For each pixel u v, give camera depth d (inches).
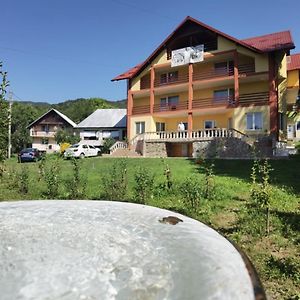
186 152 1083.9
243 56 1053.8
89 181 475.8
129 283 112.4
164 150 1080.8
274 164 637.9
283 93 1098.1
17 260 130.6
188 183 371.9
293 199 345.1
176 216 184.5
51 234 158.4
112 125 1665.8
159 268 120.2
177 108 1155.9
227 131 956.0
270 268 183.2
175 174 534.9
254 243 222.4
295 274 174.9
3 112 292.0
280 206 313.0
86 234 156.9
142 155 1117.7
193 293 102.5
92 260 129.2
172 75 1205.7
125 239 149.6
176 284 109.0
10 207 212.2
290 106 1196.5
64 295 107.5
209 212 301.0
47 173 470.0
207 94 1135.0
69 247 142.2
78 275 118.5
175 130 1194.6
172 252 132.0
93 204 217.9
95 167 698.8
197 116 1140.5
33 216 188.7
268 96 976.3
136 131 1210.6
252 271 111.6
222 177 504.7
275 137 936.3
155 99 1242.6
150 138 1133.1
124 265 124.6
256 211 288.8
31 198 383.9
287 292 160.2
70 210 201.5
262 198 266.2
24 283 114.3
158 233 155.2
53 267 124.7
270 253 205.9
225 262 118.4
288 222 262.1
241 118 994.7
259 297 94.1
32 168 709.3
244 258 122.6
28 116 2410.2
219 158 845.2
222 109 1035.3
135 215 186.9
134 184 433.1
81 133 1720.0
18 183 454.0
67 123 2112.5
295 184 430.9
